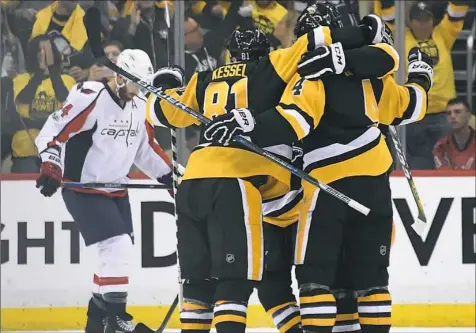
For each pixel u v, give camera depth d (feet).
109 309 54.60
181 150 60.70
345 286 40.24
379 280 38.14
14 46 60.54
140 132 55.83
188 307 38.40
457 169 60.90
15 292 58.54
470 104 61.57
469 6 61.93
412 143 61.05
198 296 38.40
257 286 39.70
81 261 58.80
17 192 58.80
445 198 59.77
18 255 58.65
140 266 58.85
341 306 40.45
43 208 58.80
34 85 60.59
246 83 37.70
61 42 60.85
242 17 61.31
